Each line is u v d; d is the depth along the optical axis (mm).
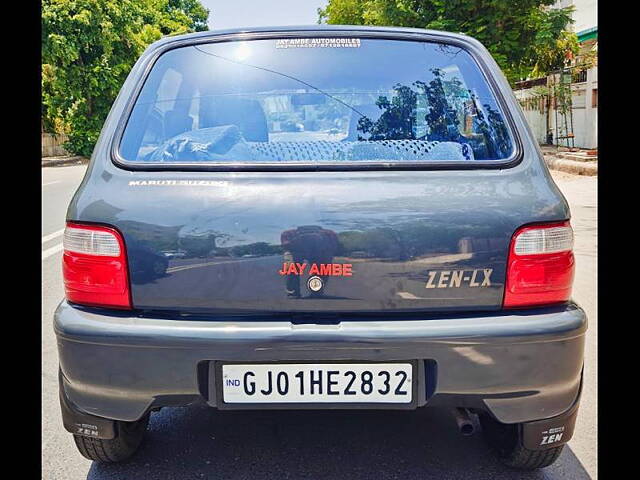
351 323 1871
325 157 2119
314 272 1891
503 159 2088
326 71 2344
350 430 2654
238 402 1885
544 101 20234
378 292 1898
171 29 36500
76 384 1948
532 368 1880
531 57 12539
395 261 1892
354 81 2330
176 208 1931
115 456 2314
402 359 1853
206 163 2035
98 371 1906
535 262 1923
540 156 2117
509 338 1851
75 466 2414
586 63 16875
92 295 1954
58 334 1950
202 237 1905
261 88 2314
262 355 1845
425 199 1931
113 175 2031
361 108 2270
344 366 1865
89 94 25781
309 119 2244
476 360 1856
